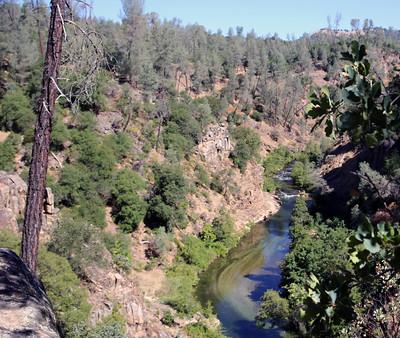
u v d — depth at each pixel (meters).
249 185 72.31
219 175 68.31
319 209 60.78
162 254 47.94
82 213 47.25
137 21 75.31
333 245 39.53
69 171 48.03
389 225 3.18
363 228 3.14
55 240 32.72
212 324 36.94
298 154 96.88
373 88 3.17
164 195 51.66
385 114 3.19
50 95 8.99
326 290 3.54
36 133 9.16
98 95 62.19
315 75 138.38
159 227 51.03
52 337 5.52
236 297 42.91
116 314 31.70
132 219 49.31
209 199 62.41
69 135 54.03
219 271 48.91
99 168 51.66
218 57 122.69
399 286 4.26
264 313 36.84
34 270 9.46
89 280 32.38
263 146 97.69
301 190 78.94
